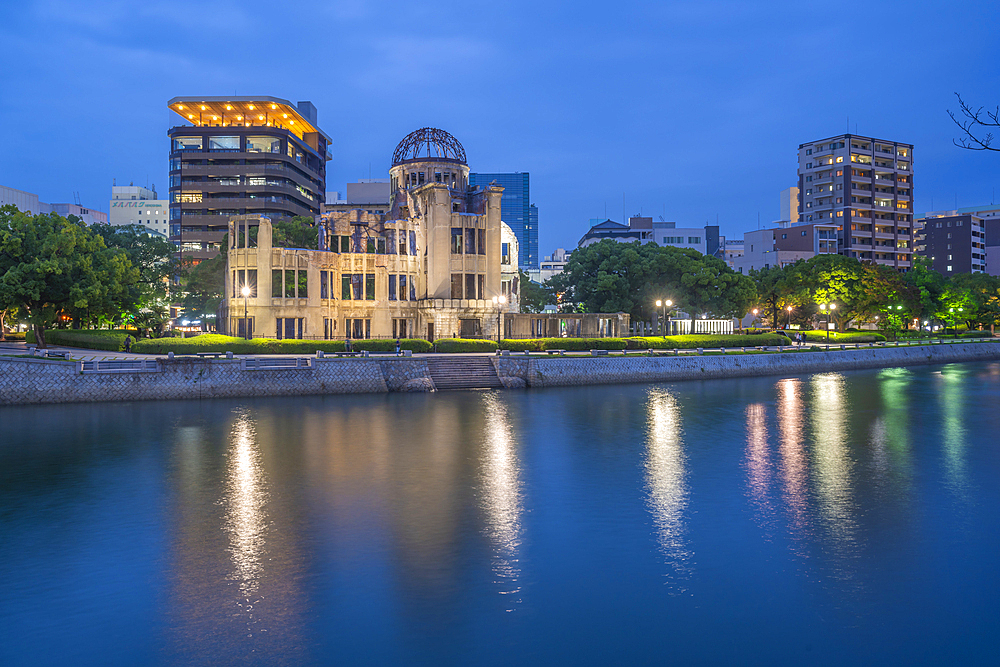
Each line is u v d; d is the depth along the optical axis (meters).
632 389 64.88
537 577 19.42
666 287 92.81
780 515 25.17
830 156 166.12
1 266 61.12
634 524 24.08
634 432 41.97
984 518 24.75
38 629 16.22
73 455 33.78
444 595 18.22
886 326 121.62
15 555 20.78
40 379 48.72
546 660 15.05
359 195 154.88
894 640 15.97
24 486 28.34
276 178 140.88
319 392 56.88
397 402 53.75
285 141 144.00
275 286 75.25
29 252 62.28
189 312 98.25
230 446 36.31
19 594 18.11
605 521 24.42
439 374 63.50
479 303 80.56
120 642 15.63
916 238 194.25
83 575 19.31
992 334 136.88
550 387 65.19
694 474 31.44
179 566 20.00
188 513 24.98
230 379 53.94
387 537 22.62
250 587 18.61
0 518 24.30
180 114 146.62
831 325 131.75
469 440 38.78
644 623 16.73
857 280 110.44
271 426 42.22
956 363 101.56
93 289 61.44
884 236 165.25
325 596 18.09
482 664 14.88
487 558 20.83
